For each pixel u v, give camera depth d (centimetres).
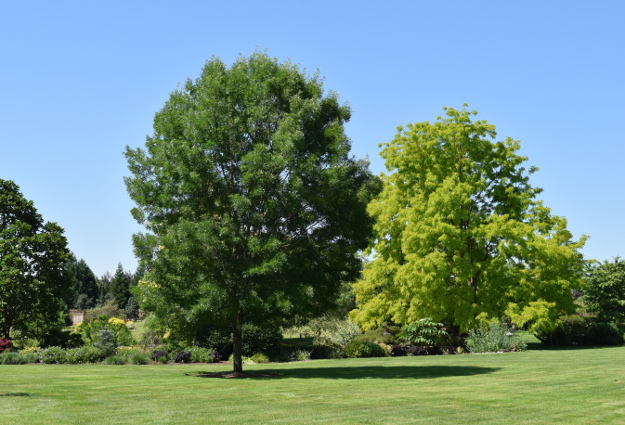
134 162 2072
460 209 3641
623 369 1905
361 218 2052
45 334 3844
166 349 3025
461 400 1287
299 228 2000
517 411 1115
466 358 2728
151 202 2009
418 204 3738
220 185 1952
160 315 1938
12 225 3950
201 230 1841
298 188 1858
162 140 2056
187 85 2159
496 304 3619
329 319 4347
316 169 1927
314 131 2041
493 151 4000
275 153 1892
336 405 1235
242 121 1984
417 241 3669
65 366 2495
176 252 1895
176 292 1892
